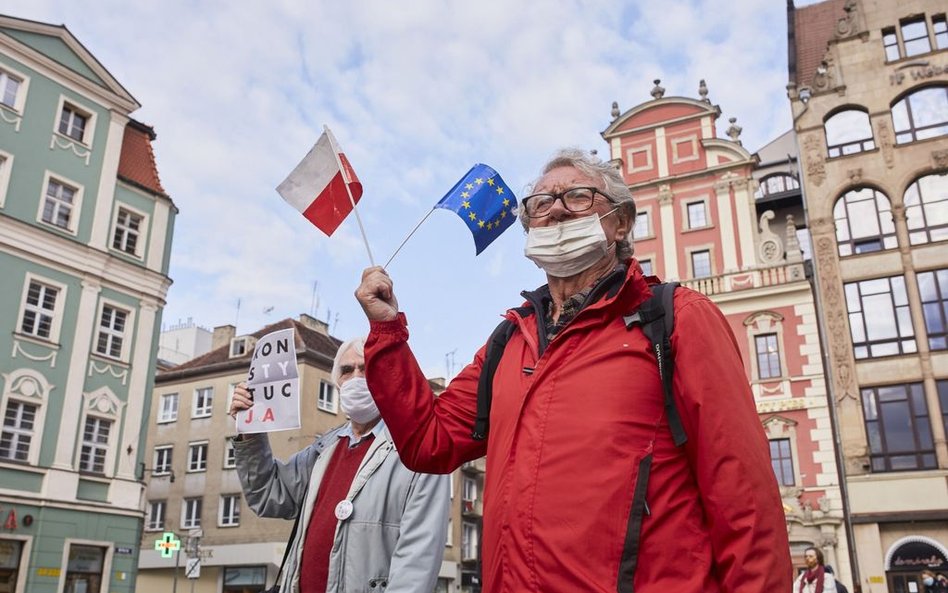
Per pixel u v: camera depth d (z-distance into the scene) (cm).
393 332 238
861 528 2047
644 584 171
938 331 2136
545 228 235
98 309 2309
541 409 199
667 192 2600
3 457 1984
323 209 309
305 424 3191
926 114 2334
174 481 3488
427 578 317
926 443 2061
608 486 179
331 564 334
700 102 2656
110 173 2419
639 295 208
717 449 175
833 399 2178
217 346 3966
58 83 2314
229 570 3234
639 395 190
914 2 2448
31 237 2147
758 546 164
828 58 2498
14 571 1950
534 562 180
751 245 2439
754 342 2345
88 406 2217
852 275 2270
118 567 2189
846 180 2350
